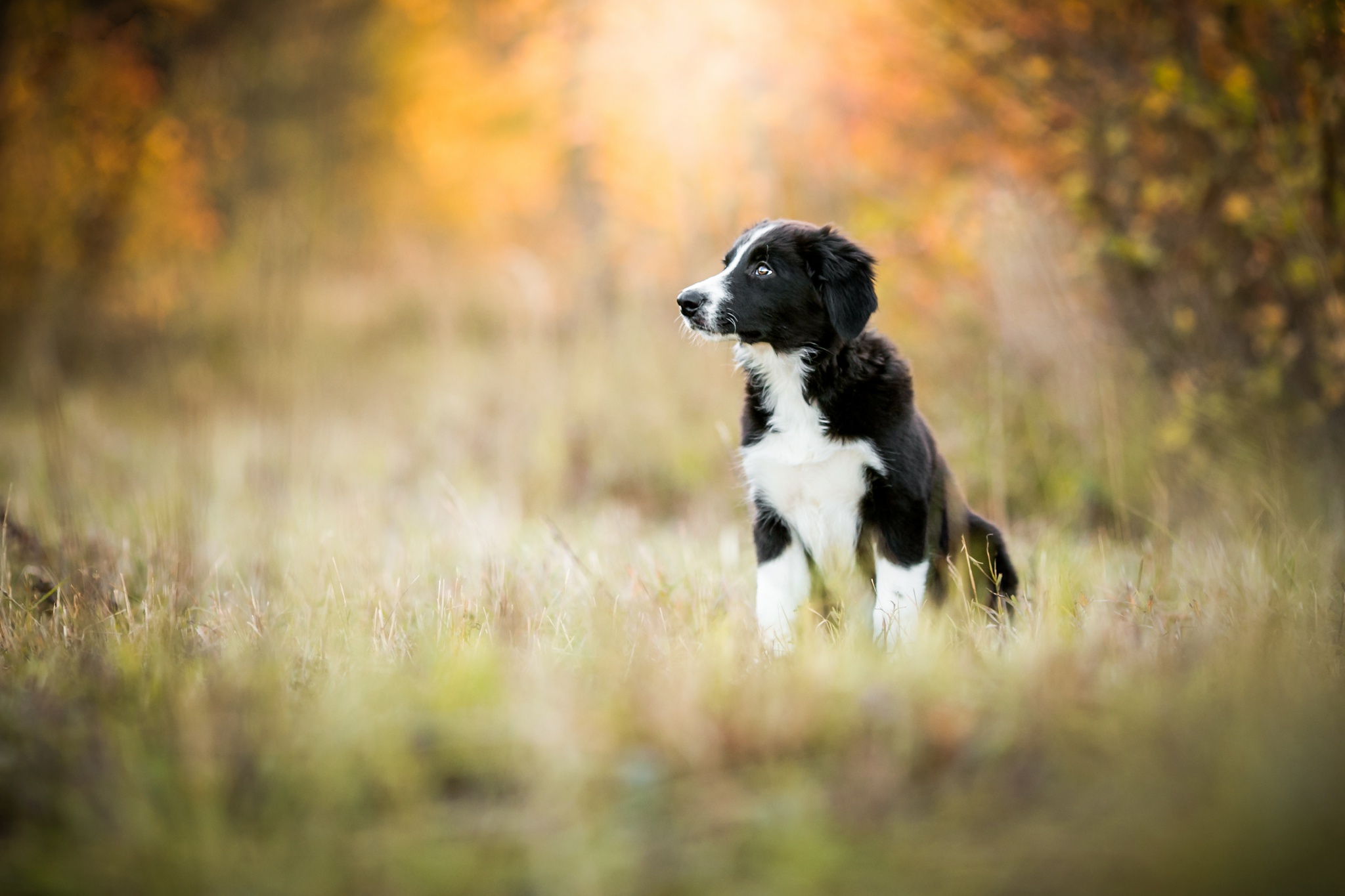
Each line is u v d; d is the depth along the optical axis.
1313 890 1.93
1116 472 6.41
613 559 5.19
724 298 4.55
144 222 14.76
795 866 2.01
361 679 2.80
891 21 8.41
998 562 4.77
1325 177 6.43
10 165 13.16
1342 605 3.56
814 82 9.16
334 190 19.52
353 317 14.55
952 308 7.64
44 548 5.15
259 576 5.03
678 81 10.61
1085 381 7.00
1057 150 7.88
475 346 12.04
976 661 2.97
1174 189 6.97
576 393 9.13
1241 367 6.93
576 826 2.14
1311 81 6.35
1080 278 7.32
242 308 13.64
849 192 8.91
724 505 7.60
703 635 3.54
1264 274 6.97
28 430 9.51
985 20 7.83
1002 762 2.35
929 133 8.58
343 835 2.14
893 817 2.18
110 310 13.89
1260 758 2.18
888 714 2.50
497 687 2.72
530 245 15.63
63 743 2.50
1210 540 5.12
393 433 9.69
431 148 17.34
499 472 8.27
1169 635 3.32
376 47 19.12
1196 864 1.93
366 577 4.75
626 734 2.47
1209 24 6.86
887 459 4.32
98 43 13.88
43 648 3.52
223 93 16.56
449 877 2.01
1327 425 6.54
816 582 4.60
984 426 7.16
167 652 3.28
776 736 2.43
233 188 17.81
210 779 2.25
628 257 10.88
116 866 2.05
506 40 14.76
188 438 8.29
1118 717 2.43
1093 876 1.98
